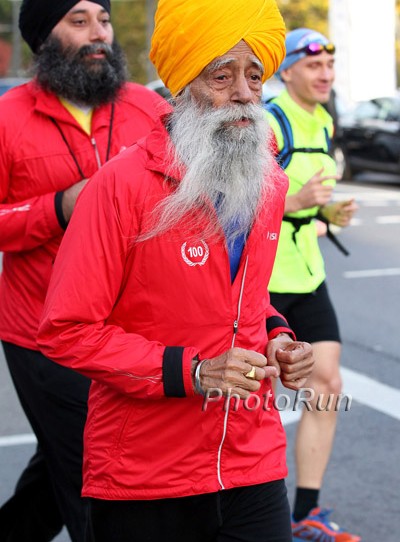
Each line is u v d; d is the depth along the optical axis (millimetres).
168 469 2986
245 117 2910
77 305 2889
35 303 4156
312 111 5305
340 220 5270
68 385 4012
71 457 4035
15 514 4410
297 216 4957
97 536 3113
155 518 3037
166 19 2914
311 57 5141
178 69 2924
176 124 2949
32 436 6590
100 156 4242
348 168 21875
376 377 7809
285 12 46219
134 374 2863
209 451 3008
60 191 4141
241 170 2879
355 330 9352
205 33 2854
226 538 3104
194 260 2914
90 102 4238
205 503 3037
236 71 2904
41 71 4215
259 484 3100
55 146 4191
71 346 2906
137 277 2928
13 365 4230
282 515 3152
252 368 2850
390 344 8828
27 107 4203
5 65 57094
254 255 3023
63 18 4227
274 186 3068
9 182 4203
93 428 3084
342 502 5473
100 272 2893
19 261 4164
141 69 50844
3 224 4023
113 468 3010
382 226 15906
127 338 2906
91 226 2906
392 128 20938
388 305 10430
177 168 2879
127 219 2885
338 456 6117
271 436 3164
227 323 2988
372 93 15023
